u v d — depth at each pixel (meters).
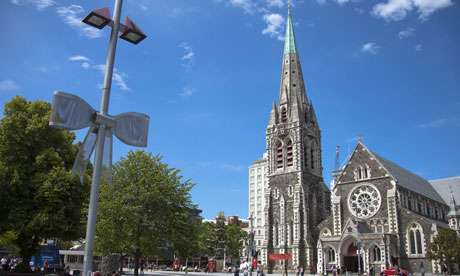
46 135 40.97
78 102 16.11
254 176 190.12
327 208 91.81
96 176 16.14
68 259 85.50
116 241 44.34
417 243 69.69
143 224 43.34
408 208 77.62
